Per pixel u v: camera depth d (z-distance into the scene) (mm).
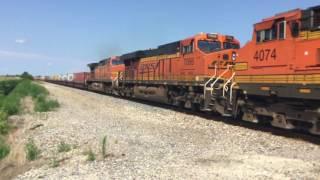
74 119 23500
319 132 15383
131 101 39219
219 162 11906
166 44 32625
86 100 39062
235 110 20938
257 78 18797
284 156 12930
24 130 21094
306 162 11961
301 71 16031
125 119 23453
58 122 22297
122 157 12922
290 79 16609
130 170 11180
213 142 15547
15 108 28578
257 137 16625
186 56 28219
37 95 42125
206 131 18562
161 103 35219
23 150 15742
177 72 29734
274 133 17922
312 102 15812
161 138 16422
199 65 26250
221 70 24641
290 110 16781
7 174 13445
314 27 15453
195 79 26672
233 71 21828
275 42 17625
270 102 18344
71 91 58781
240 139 16203
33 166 13375
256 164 11633
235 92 20844
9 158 15469
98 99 40781
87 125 20688
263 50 18422
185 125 20719
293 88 16438
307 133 17703
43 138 17562
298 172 10727
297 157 12805
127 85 44281
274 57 17656
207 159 12320
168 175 10477
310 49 15602
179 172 10758
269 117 18688
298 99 16484
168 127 19984
